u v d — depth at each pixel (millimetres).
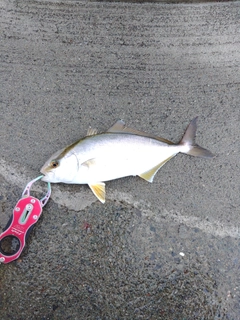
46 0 510
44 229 441
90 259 440
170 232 455
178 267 447
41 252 436
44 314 424
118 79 496
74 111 482
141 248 448
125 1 516
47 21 506
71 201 452
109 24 511
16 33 500
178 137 484
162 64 504
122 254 444
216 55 513
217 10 518
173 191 465
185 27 518
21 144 467
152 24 515
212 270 449
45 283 430
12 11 505
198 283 445
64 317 425
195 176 471
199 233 457
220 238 458
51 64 494
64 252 439
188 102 493
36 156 466
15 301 423
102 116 484
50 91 485
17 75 487
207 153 460
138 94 493
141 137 439
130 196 460
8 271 428
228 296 444
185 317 436
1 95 479
